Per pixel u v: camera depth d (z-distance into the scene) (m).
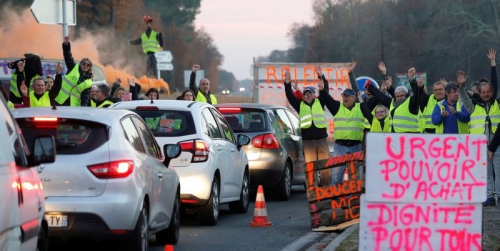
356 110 38.38
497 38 147.62
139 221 22.66
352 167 30.64
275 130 41.53
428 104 37.75
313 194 30.70
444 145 18.45
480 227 18.44
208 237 29.42
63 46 39.47
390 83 42.56
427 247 18.48
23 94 36.66
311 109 41.53
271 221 34.09
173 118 30.95
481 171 18.41
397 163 18.48
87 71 39.00
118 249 23.39
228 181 33.84
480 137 18.41
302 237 29.45
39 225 17.92
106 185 22.00
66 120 22.52
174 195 27.02
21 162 17.25
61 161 21.91
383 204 18.56
